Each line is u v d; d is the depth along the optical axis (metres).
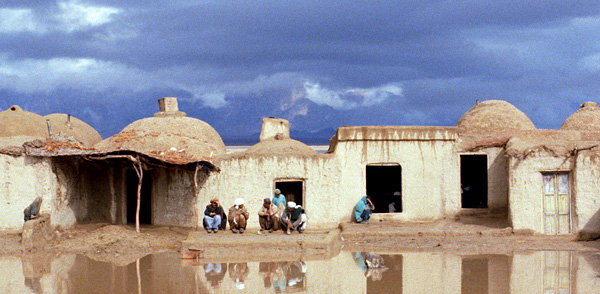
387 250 16.25
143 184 20.73
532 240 16.94
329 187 18.92
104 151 16.58
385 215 19.23
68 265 14.33
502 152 19.17
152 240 16.77
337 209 18.95
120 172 19.33
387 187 23.22
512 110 21.55
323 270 14.08
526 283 12.69
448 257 15.23
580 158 17.20
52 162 16.92
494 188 19.31
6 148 16.73
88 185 19.52
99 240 16.36
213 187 18.38
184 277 13.34
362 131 19.22
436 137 19.42
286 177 18.67
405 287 12.58
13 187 16.81
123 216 19.31
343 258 15.35
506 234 17.42
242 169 18.44
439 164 19.47
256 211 18.42
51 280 12.97
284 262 14.88
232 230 17.28
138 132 20.23
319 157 18.89
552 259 14.85
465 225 18.31
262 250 15.86
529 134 19.09
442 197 19.47
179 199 18.67
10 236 16.52
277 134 20.84
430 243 16.83
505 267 14.09
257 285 12.77
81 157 17.88
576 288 12.25
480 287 12.46
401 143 19.34
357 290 12.40
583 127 21.56
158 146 19.38
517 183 17.45
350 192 19.17
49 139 17.23
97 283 12.77
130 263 14.64
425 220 19.34
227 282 12.98
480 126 21.09
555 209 17.38
